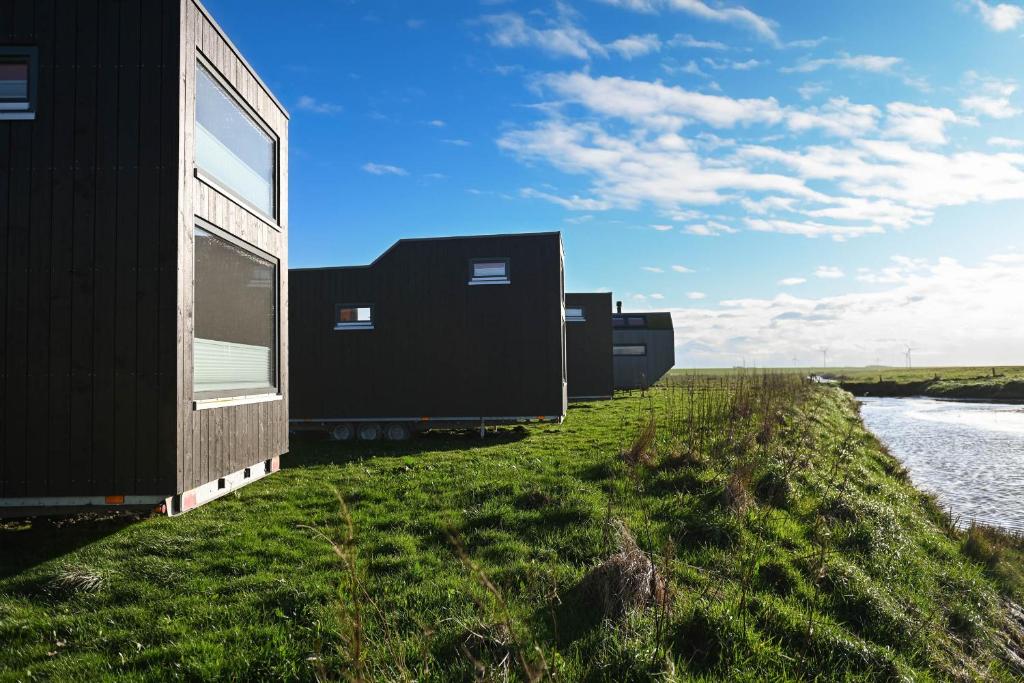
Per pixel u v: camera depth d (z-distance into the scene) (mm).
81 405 6133
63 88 6234
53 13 6250
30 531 7039
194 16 6590
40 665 4148
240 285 7945
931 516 10367
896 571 6832
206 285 7012
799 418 16562
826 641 4652
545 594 4988
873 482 10695
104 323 6156
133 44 6246
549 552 6055
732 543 6484
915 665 4832
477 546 6301
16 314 6160
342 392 16094
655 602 4773
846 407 27516
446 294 15969
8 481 6109
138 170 6195
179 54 6258
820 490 9055
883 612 5348
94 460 6117
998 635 5973
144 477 6105
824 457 11938
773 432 13086
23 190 6199
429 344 15945
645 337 36188
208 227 6949
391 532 6824
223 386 7441
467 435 16438
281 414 8961
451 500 8039
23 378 6137
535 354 15703
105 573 5676
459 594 5051
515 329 15773
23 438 6129
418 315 16016
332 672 3908
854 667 4473
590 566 5730
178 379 6156
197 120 6852
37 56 6242
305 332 16281
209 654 4188
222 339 7441
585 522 6859
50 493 6102
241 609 4902
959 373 64000
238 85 7781
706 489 8305
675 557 6008
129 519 7492
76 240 6188
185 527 7121
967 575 7328
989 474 15273
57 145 6219
